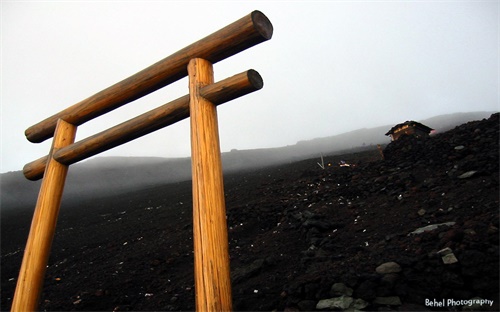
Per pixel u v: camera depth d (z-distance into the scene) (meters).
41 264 2.08
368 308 2.86
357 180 9.53
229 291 1.38
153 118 1.99
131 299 5.10
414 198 6.27
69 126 2.62
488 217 3.65
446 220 4.47
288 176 16.83
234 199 13.44
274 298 3.59
